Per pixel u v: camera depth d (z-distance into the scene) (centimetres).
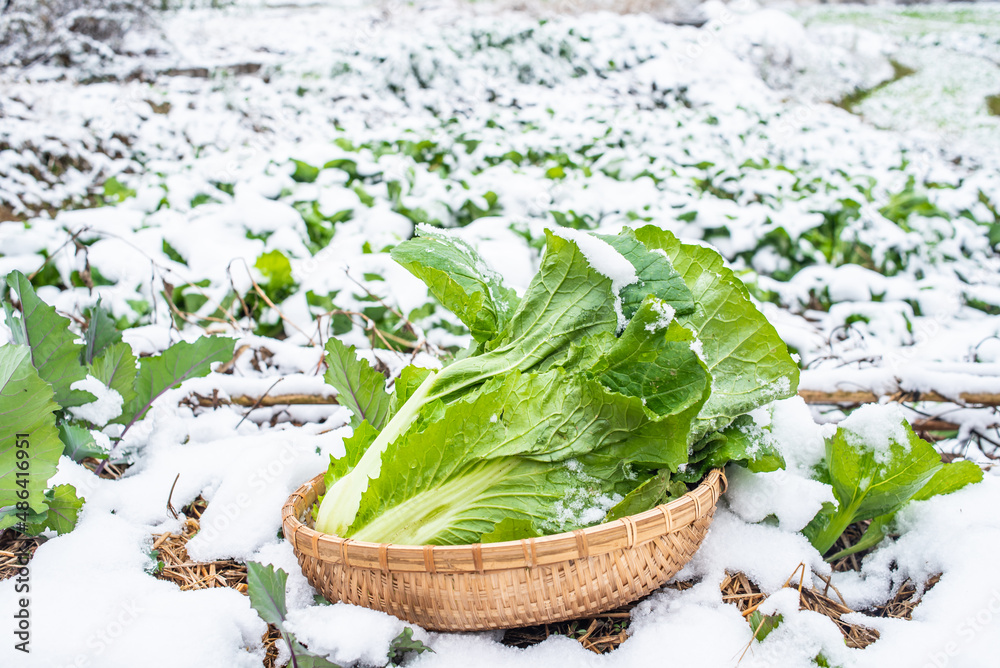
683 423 161
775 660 163
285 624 155
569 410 165
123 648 155
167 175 527
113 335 245
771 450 191
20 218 504
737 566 192
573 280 183
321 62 817
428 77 805
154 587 183
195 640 159
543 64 875
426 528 167
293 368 319
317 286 383
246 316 382
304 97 762
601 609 163
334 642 156
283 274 388
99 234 412
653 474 170
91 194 551
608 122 723
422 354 329
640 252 192
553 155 601
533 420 167
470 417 167
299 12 1155
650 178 548
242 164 520
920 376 287
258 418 289
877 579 202
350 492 177
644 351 165
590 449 165
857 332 409
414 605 161
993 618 170
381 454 171
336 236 446
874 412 197
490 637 172
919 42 1219
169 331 323
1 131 554
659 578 168
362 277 390
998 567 181
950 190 598
